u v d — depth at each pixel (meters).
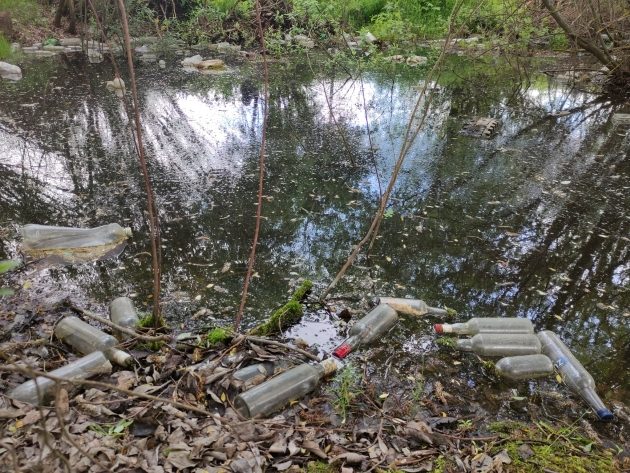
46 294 2.76
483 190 4.25
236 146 4.95
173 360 2.28
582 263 3.31
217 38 10.33
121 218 3.61
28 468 1.43
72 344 2.34
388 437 1.97
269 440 1.91
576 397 2.26
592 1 7.44
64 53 8.91
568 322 2.78
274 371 2.27
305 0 9.91
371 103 6.56
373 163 4.68
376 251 3.35
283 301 2.83
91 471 1.67
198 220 3.62
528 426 2.09
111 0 8.02
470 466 1.86
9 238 3.29
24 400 1.96
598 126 6.01
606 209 4.00
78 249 3.21
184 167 4.44
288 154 4.80
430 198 4.08
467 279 3.11
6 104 5.91
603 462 1.92
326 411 2.09
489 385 2.30
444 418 2.09
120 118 5.58
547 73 8.64
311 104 6.41
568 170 4.71
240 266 3.13
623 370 2.45
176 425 1.92
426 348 2.52
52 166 4.35
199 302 2.79
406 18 11.75
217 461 1.78
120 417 1.94
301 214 3.77
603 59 7.53
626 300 2.97
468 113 6.35
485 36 10.03
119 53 9.04
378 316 2.62
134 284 2.93
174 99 6.39
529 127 5.91
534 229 3.70
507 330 2.62
